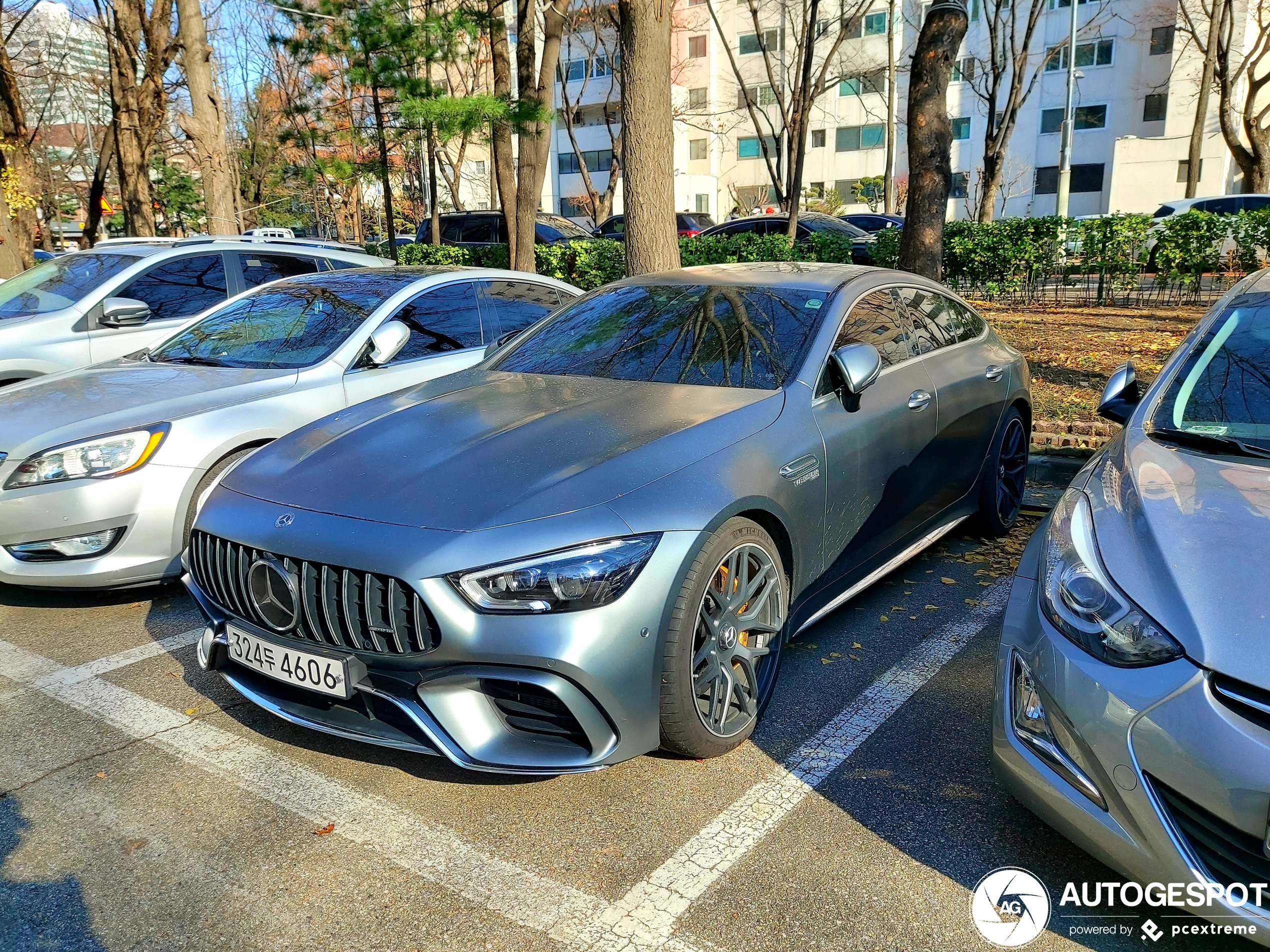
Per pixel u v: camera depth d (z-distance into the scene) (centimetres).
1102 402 326
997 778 240
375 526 264
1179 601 204
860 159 3838
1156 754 196
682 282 431
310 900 238
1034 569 262
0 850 260
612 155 3338
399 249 1755
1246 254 1173
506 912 232
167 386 466
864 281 412
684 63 4019
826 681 353
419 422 334
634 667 256
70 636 405
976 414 450
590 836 262
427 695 253
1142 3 3231
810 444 329
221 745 315
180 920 231
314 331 523
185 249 701
